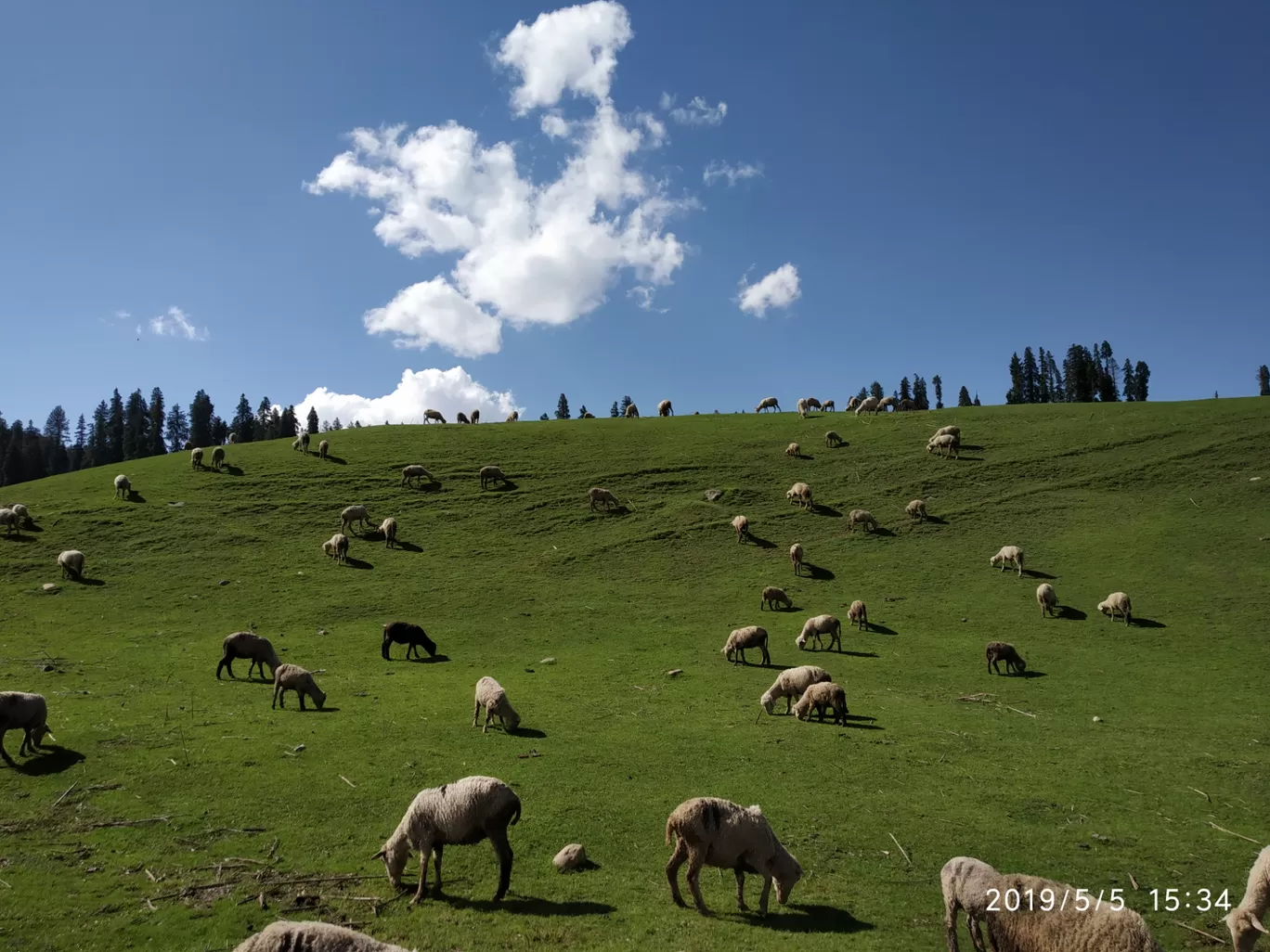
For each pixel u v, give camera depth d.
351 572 49.47
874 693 32.31
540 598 46.47
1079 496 59.16
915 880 15.93
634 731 26.38
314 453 73.00
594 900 14.34
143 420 160.00
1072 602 44.72
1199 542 50.66
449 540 55.56
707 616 43.91
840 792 21.08
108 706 27.45
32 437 146.75
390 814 18.50
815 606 45.34
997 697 32.09
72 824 17.36
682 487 65.31
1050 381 177.25
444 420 93.88
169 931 12.59
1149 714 30.12
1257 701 31.50
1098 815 20.09
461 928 12.91
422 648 38.69
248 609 43.41
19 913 12.98
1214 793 21.91
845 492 63.31
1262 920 13.37
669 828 14.48
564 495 63.84
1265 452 62.75
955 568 50.16
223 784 20.22
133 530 54.12
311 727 25.61
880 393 179.25
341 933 9.35
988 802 20.75
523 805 19.31
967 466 66.31
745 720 28.05
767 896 13.96
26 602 42.50
